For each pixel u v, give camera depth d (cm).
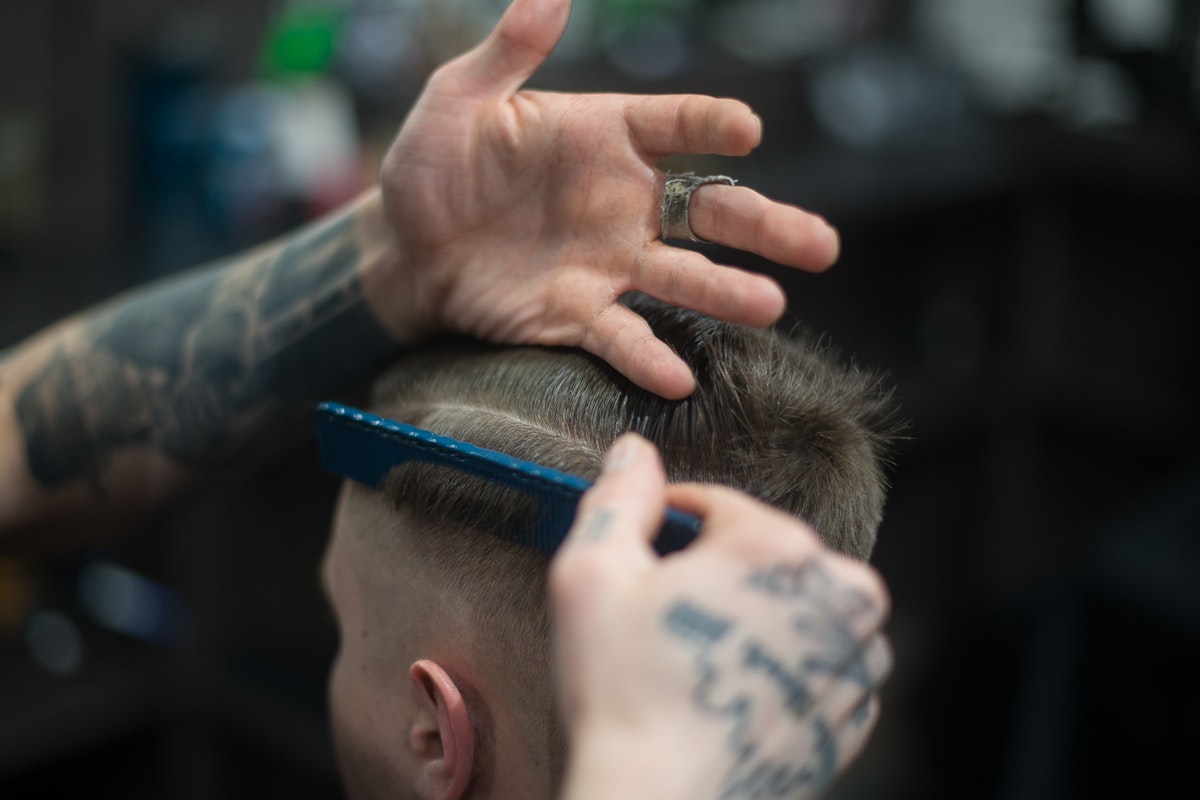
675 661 41
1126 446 236
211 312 79
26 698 146
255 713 155
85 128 166
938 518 255
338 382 77
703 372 60
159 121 162
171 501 84
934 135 223
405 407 66
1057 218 234
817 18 238
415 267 69
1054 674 145
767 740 42
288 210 164
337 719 68
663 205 61
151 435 81
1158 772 138
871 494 62
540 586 57
